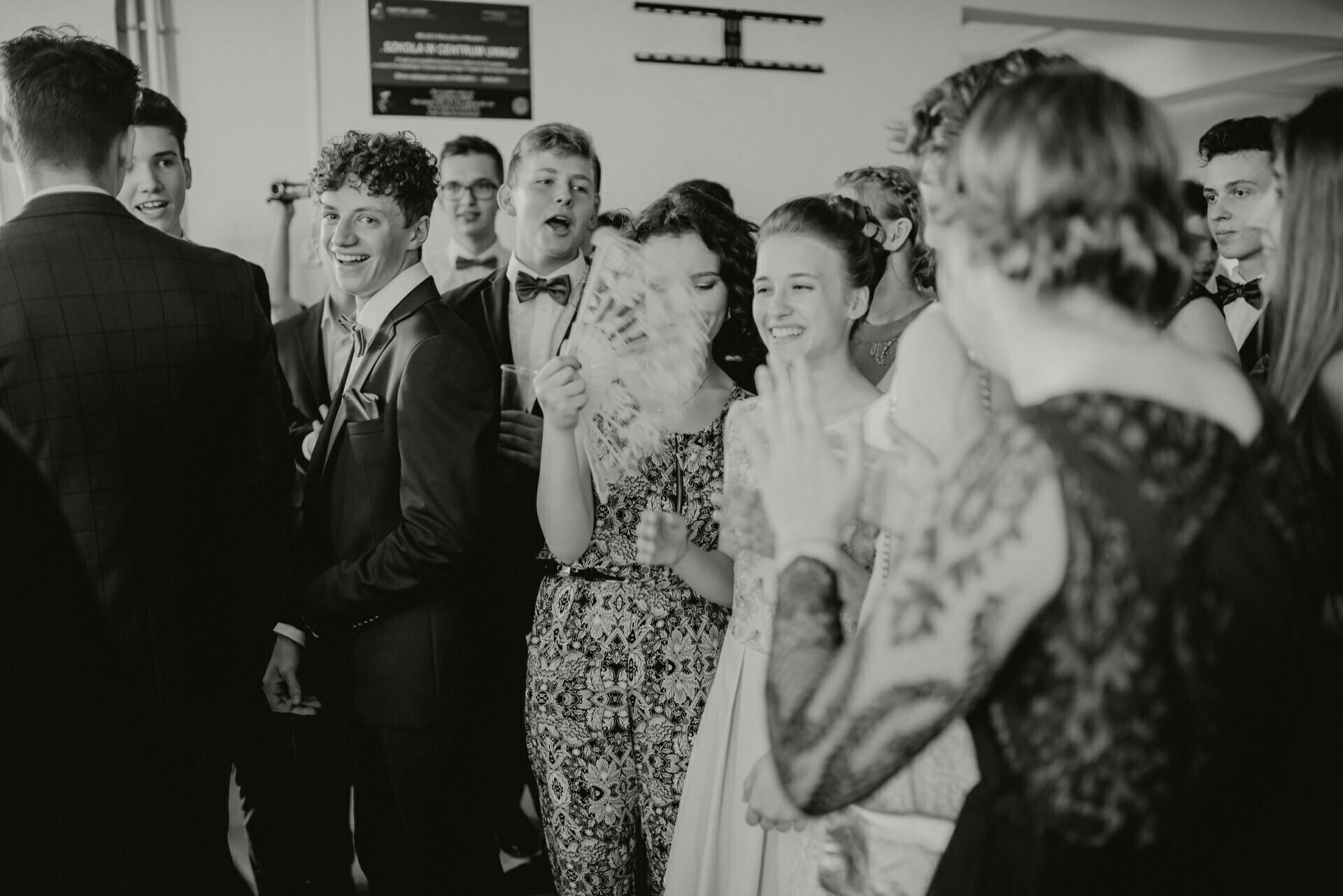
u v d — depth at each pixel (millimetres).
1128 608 734
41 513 818
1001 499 753
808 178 5188
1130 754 749
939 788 1167
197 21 4195
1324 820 972
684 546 1716
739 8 4969
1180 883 800
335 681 2455
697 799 1686
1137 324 810
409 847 2092
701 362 1757
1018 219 786
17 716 778
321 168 2111
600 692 1854
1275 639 791
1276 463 834
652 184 4949
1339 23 6523
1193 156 10695
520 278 2852
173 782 912
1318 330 1110
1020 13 5848
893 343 2492
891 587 792
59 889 800
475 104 4621
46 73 1630
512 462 2477
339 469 2080
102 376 1607
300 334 3348
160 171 2980
